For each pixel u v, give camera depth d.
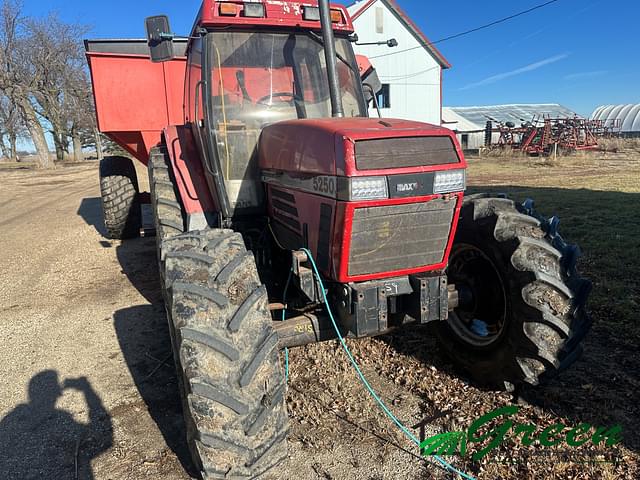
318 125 2.74
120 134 6.83
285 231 3.20
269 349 2.34
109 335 4.45
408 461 2.67
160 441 2.93
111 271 6.40
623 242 6.58
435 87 26.81
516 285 3.02
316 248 2.80
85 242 8.16
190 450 2.56
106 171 7.60
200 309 2.35
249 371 2.27
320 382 3.44
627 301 4.55
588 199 10.55
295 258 2.78
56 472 2.69
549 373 3.03
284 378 2.40
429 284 2.77
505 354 3.14
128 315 4.89
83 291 5.68
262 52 3.64
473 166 22.33
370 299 2.68
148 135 6.84
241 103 3.57
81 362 3.95
